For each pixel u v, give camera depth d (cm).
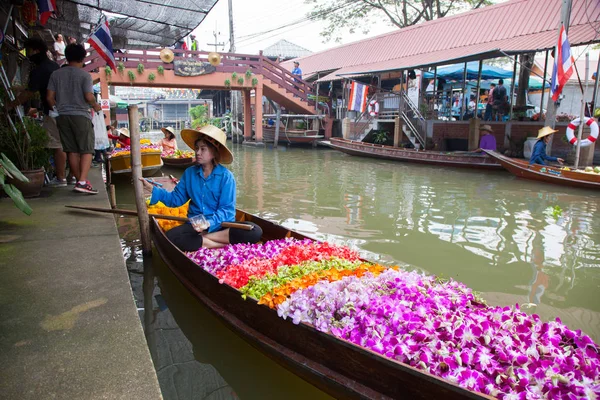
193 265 380
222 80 2170
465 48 1592
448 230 675
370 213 789
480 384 212
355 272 334
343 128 2102
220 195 450
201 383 309
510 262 537
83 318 257
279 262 360
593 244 606
